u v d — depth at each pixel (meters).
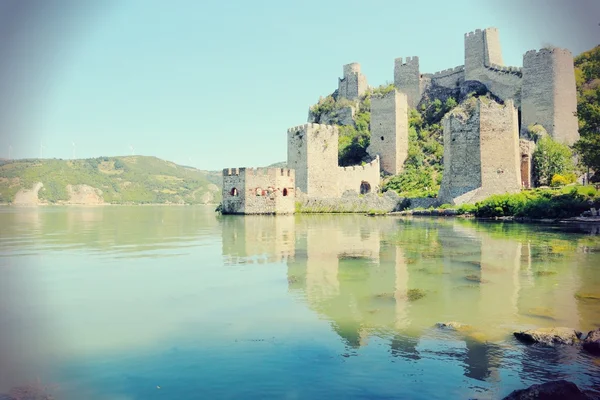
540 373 7.99
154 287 14.57
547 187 53.62
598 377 7.80
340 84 101.75
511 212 43.19
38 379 8.04
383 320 10.92
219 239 28.23
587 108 38.44
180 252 22.30
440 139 80.88
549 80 65.94
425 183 70.81
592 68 41.78
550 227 33.78
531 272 16.34
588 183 51.97
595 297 12.80
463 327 10.29
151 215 66.75
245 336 9.96
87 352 9.19
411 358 8.66
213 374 8.15
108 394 7.53
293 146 70.00
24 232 34.69
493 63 81.81
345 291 13.81
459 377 7.88
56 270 17.59
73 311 11.94
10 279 15.92
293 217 53.72
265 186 58.84
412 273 16.44
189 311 11.87
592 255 19.91
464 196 50.12
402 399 7.21
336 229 34.72
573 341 9.24
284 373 8.14
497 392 7.38
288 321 10.93
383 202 59.47
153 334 10.18
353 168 73.69
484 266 17.62
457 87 88.06
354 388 7.57
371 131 81.75
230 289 14.21
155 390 7.62
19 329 10.62
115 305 12.52
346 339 9.69
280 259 19.80
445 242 25.11
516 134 53.09
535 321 10.73
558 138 65.31
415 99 92.06
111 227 39.72
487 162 50.09
